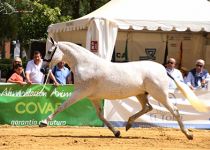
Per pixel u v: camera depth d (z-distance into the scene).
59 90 17.98
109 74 15.02
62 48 15.13
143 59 23.95
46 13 34.84
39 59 18.16
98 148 12.99
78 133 16.23
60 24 22.64
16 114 17.83
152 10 20.66
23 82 17.81
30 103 17.89
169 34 23.95
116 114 18.19
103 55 19.45
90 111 18.22
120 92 15.13
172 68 18.89
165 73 15.31
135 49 23.83
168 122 18.38
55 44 15.15
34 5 35.84
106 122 15.48
